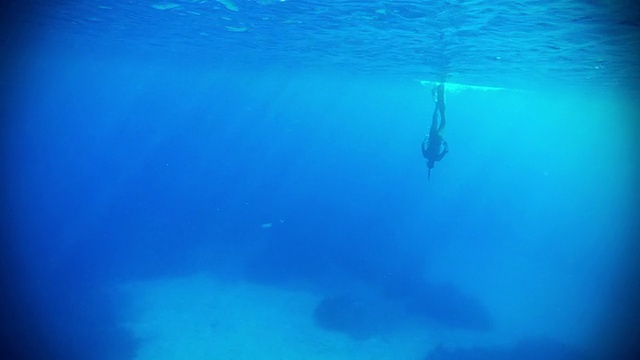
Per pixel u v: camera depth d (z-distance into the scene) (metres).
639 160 93.44
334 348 17.62
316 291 23.83
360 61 21.64
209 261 28.38
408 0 9.25
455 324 20.62
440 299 22.59
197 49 24.11
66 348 15.25
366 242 34.47
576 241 50.47
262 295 22.91
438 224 51.19
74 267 25.30
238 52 23.31
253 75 39.56
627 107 34.00
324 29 14.18
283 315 20.55
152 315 19.72
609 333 21.00
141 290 22.70
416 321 20.66
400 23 11.83
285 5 11.32
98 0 13.25
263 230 36.91
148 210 46.00
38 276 22.77
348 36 14.98
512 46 13.45
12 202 47.38
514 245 45.09
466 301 22.47
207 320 19.56
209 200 52.53
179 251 30.42
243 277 25.50
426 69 21.67
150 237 34.19
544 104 40.97
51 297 19.80
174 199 52.59
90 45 26.95
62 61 39.56
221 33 17.47
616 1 7.96
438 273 30.56
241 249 31.81
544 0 8.31
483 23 10.80
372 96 52.62
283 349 17.31
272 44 19.11
